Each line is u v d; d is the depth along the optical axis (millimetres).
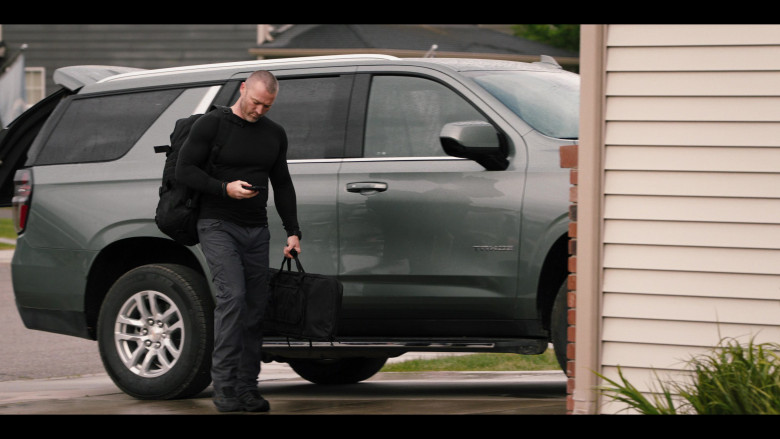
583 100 7211
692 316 7105
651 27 7141
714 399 6637
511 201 8984
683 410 6887
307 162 9828
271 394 10875
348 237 9531
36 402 10000
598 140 7191
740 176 7027
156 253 10578
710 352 7070
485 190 9102
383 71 9875
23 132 11539
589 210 7180
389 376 12773
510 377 12375
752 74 6992
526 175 9000
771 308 6992
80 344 16469
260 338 9047
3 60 48594
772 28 6965
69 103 10977
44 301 10602
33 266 10602
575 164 7578
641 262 7176
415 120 9609
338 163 9711
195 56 48094
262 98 8633
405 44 46281
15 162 11750
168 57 48375
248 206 8836
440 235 9234
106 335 10141
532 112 9375
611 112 7215
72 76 11266
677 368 7117
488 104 9375
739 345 6883
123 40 48594
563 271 9102
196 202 8828
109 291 10172
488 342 9250
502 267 9008
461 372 12875
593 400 7188
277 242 9867
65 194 10500
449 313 9281
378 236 9438
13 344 16422
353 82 9945
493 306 9094
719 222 7062
